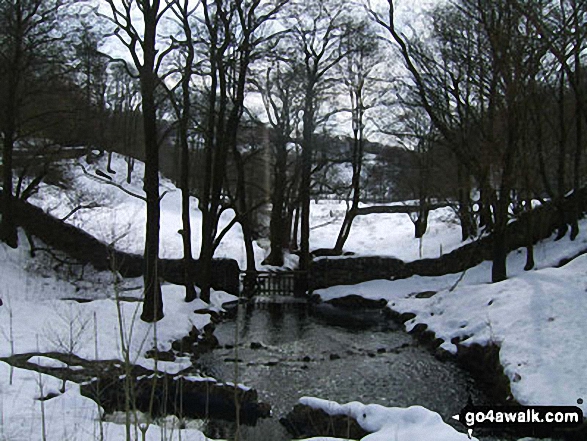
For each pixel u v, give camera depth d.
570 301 12.84
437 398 11.21
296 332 17.45
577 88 18.23
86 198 26.62
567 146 23.69
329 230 39.69
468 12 17.62
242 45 18.78
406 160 30.84
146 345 12.95
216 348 15.14
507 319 13.23
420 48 20.55
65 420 7.69
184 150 18.58
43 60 19.77
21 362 10.13
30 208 21.95
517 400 10.16
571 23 16.45
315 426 8.93
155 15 14.62
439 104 18.72
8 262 19.25
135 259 21.52
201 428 9.12
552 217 21.34
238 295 22.55
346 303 21.98
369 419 8.45
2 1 18.73
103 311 14.55
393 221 41.44
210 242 19.44
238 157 24.61
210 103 19.45
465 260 22.17
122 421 8.43
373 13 18.36
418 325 16.98
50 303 14.40
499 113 18.70
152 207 14.59
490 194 17.84
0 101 20.25
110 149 41.22
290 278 23.66
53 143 20.97
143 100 14.46
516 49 16.14
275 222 26.92
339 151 28.77
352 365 13.56
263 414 10.11
